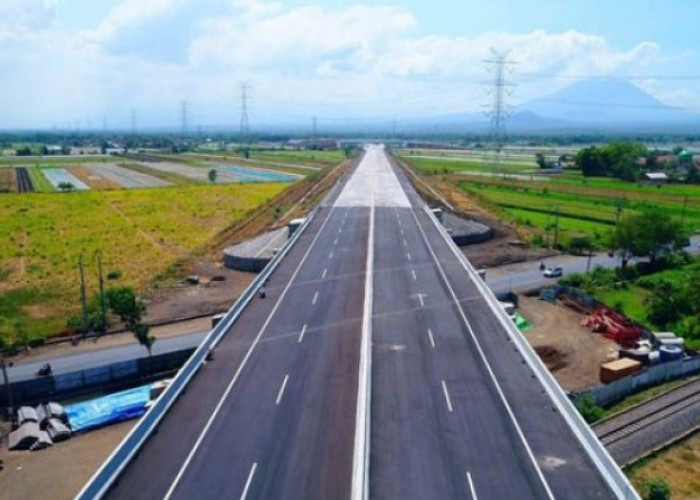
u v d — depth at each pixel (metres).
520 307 71.88
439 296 58.66
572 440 33.09
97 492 28.33
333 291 60.06
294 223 93.75
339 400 37.56
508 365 42.84
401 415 35.75
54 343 60.31
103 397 49.12
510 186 168.75
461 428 34.28
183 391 38.78
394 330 49.59
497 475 29.94
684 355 55.50
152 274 86.25
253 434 33.69
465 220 108.88
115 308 56.47
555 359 56.88
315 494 28.53
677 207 135.88
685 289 69.25
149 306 69.81
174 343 59.16
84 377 52.44
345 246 79.81
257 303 56.41
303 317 52.53
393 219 99.69
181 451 32.06
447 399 37.69
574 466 30.73
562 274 84.75
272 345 46.34
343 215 103.31
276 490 28.83
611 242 89.56
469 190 154.75
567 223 119.44
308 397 37.97
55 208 139.38
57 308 71.62
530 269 88.06
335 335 48.34
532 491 28.73
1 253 98.31
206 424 34.75
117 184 184.62
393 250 77.69
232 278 80.56
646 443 41.38
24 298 75.31
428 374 41.34
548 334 63.16
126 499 28.28
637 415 44.91
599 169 199.75
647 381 50.81
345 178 156.50
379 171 175.75
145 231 115.88
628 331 60.34
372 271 67.38
